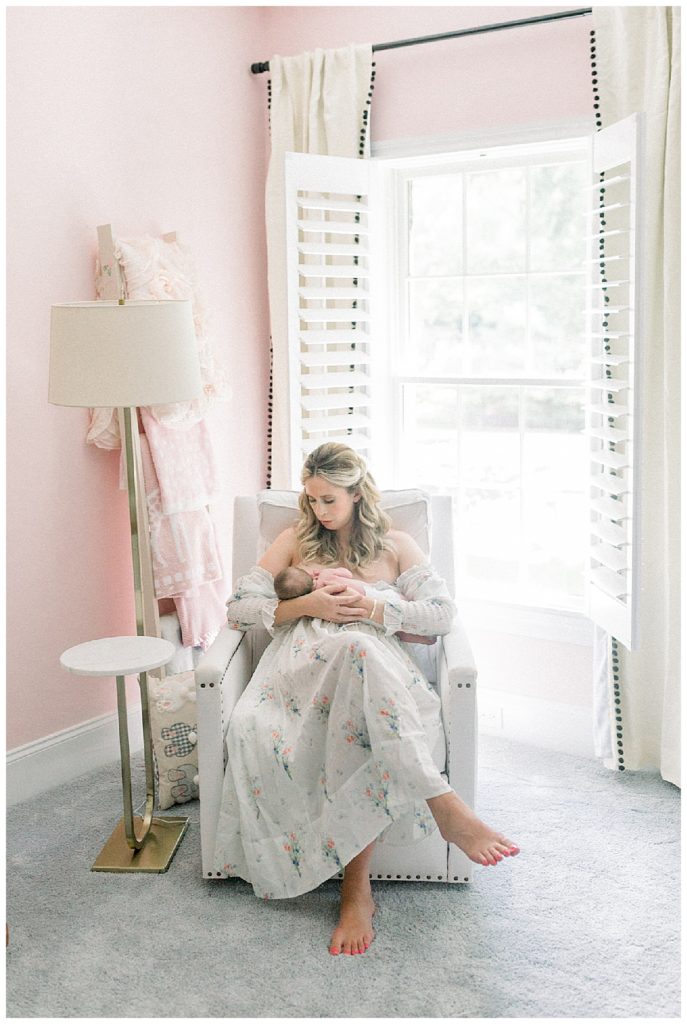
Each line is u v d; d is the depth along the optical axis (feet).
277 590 8.78
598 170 9.71
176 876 8.49
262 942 7.52
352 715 7.70
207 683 8.04
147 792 9.11
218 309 12.19
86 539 10.50
